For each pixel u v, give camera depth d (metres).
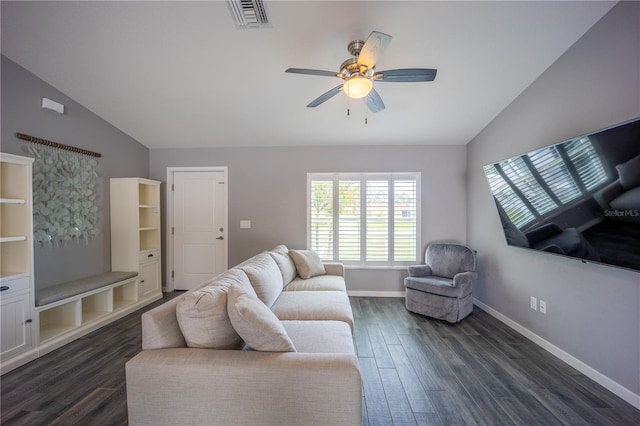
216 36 2.14
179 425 1.18
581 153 1.82
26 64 2.48
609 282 1.91
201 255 4.21
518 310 2.85
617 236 1.69
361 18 1.94
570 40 2.12
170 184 4.20
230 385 1.17
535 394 1.86
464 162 3.95
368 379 2.03
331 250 4.07
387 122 3.40
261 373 1.16
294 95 2.90
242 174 4.14
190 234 4.22
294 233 4.10
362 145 4.04
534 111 2.59
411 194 3.99
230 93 2.88
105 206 3.43
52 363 2.21
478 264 3.60
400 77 1.95
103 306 3.09
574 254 2.02
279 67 2.47
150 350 1.27
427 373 2.10
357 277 4.05
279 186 4.11
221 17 1.98
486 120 3.29
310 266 3.28
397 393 1.87
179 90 2.83
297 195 4.09
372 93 2.19
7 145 2.42
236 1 1.82
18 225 2.27
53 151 2.80
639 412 1.69
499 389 1.91
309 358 1.21
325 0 1.81
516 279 2.88
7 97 2.42
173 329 1.34
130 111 3.23
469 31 2.04
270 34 2.10
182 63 2.44
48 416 1.63
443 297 3.09
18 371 2.09
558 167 2.01
